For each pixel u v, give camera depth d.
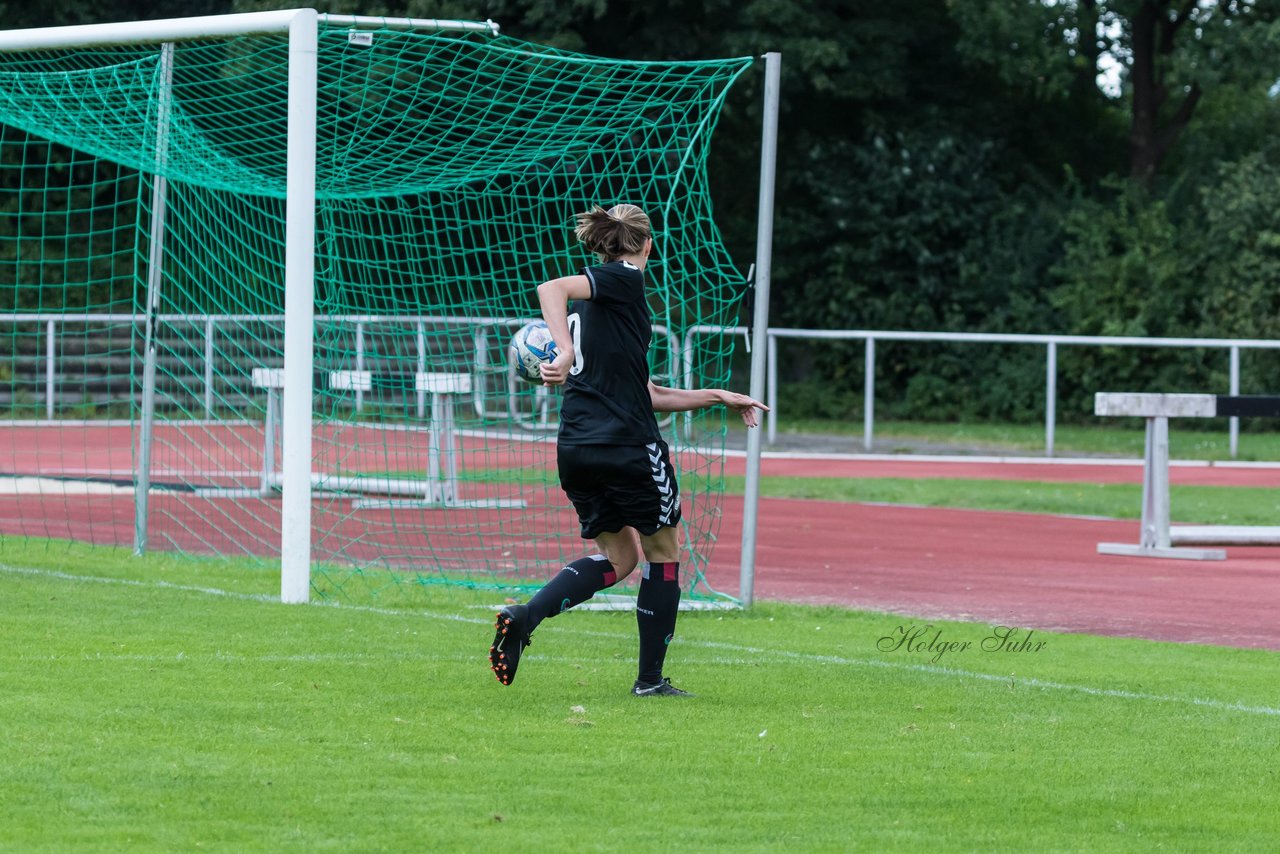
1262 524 45.06
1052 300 91.06
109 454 49.81
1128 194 94.88
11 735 15.63
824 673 20.81
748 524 27.12
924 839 13.23
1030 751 16.53
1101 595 30.64
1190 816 14.19
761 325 26.89
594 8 85.62
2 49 29.55
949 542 39.53
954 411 94.44
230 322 55.72
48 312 73.50
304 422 26.16
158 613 23.84
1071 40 101.12
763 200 26.69
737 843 12.94
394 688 18.72
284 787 14.13
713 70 29.42
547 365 17.42
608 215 18.55
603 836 12.98
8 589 25.91
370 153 35.44
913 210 95.50
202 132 34.56
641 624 18.94
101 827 12.84
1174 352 88.69
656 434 18.58
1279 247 86.31
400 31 27.98
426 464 46.25
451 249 43.31
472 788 14.34
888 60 96.06
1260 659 23.27
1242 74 96.56
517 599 27.22
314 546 34.28
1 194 87.75
